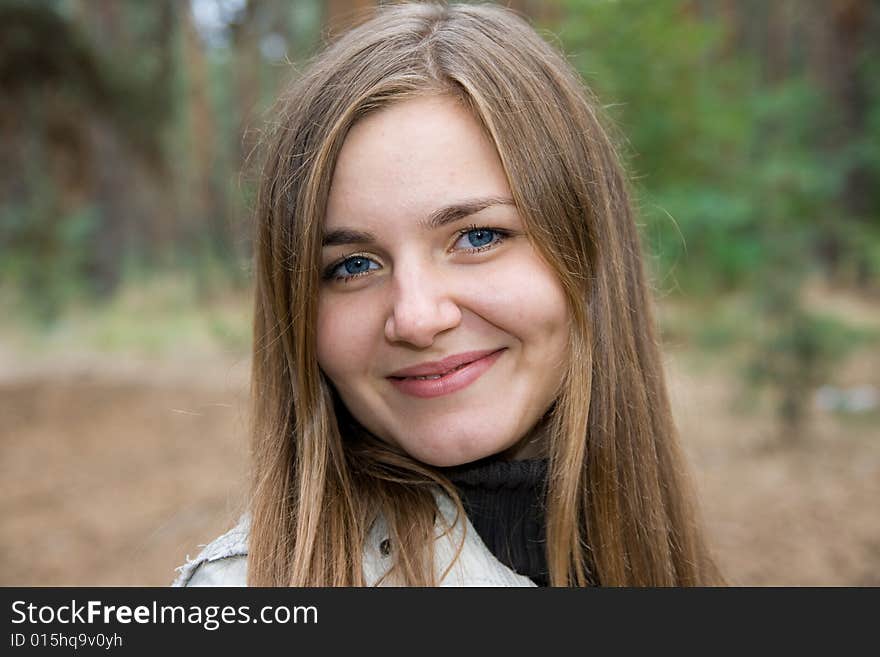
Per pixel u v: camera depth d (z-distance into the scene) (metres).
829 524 4.78
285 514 1.35
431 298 1.17
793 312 6.39
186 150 13.35
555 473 1.33
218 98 15.26
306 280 1.23
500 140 1.21
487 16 1.42
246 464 1.58
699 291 5.94
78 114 9.96
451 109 1.21
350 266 1.23
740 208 5.64
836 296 11.64
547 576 1.35
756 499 5.23
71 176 10.88
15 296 15.04
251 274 1.77
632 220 1.63
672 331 6.11
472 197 1.18
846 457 6.10
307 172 1.24
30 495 6.05
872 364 9.17
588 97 1.63
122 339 14.16
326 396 1.31
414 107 1.20
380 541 1.32
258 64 12.09
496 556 1.31
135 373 11.43
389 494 1.32
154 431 8.06
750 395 6.67
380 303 1.21
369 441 1.36
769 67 15.08
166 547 4.92
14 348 14.27
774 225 6.27
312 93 1.30
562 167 1.32
